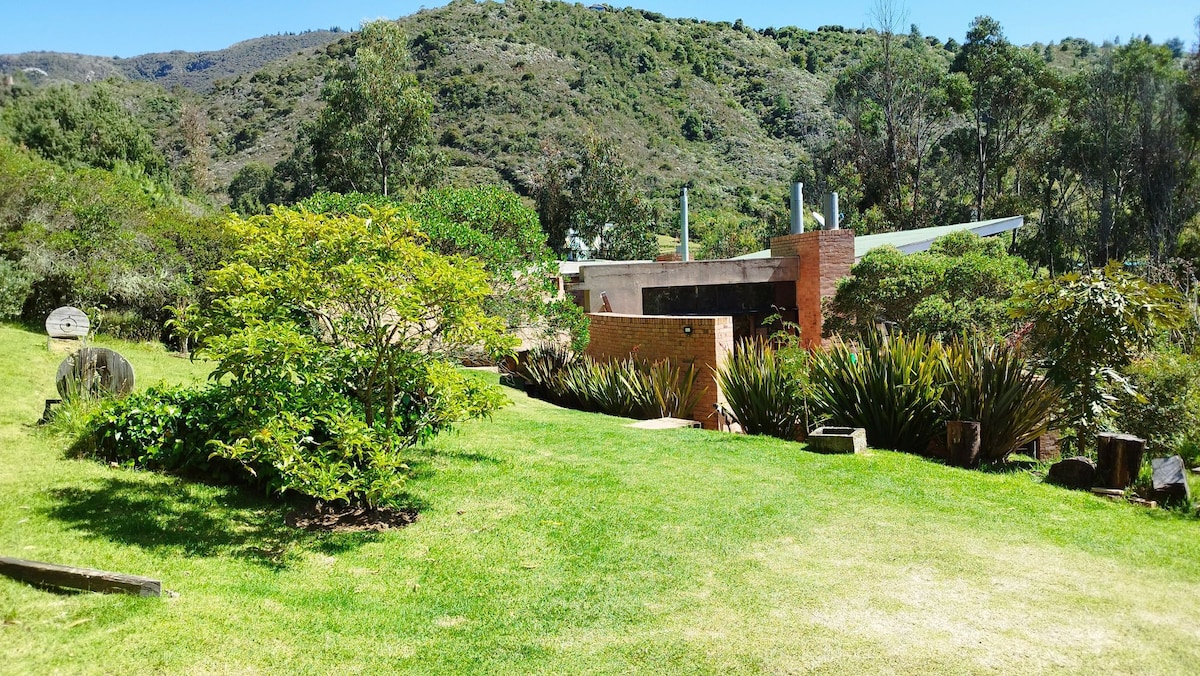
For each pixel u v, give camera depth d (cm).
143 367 1174
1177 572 533
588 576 516
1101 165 4119
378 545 565
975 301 1483
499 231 1600
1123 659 405
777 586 500
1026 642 424
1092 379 882
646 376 1249
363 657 396
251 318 568
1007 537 603
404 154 4138
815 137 7375
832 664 399
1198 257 3278
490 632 434
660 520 630
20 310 1401
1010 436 883
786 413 1030
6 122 3278
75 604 411
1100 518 659
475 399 659
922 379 926
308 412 607
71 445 712
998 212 4609
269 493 652
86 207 1533
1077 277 895
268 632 411
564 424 1054
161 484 649
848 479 765
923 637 429
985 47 4828
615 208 4612
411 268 641
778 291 2000
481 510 650
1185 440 877
